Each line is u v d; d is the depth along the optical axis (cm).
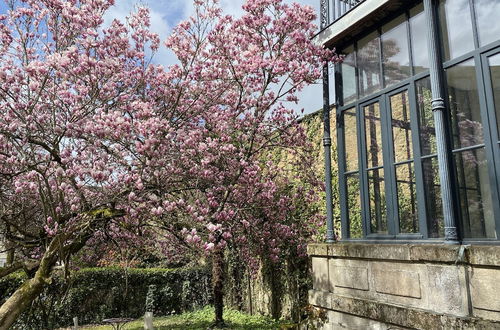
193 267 1234
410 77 437
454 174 376
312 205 853
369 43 509
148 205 562
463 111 375
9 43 656
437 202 396
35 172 526
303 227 856
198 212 642
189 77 708
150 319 760
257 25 697
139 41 725
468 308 327
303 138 838
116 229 707
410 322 370
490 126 347
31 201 643
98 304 1090
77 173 541
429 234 399
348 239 512
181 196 648
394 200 444
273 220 837
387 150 461
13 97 566
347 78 544
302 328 533
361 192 496
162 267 1316
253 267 923
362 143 502
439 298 353
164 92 694
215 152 693
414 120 425
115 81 648
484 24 362
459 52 383
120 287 1130
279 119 823
